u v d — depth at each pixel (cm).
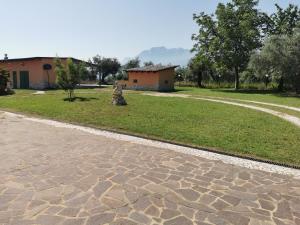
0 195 556
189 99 2388
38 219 473
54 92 3006
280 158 825
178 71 5622
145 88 3772
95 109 1675
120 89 1911
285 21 4034
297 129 1222
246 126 1258
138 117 1426
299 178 691
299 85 3269
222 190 603
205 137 1040
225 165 765
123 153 844
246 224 475
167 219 482
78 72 2194
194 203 541
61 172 679
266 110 1794
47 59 3700
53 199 543
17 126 1220
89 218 479
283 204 548
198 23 4144
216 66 4056
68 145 920
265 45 3212
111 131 1150
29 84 3825
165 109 1725
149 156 821
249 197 574
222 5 3956
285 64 3048
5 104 1936
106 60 5481
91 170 695
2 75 2791
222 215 501
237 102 2233
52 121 1352
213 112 1647
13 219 473
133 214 495
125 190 587
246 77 4469
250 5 4038
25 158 779
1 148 872
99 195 562
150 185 614
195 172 702
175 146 946
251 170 734
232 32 3844
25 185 603
